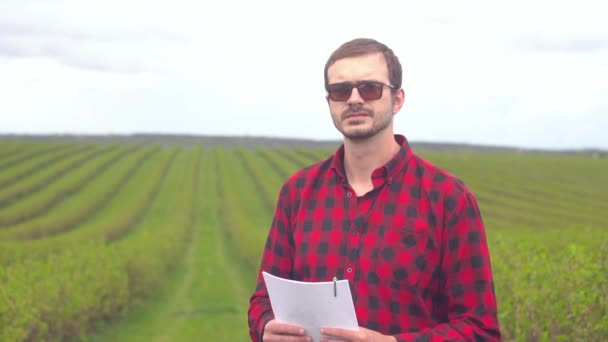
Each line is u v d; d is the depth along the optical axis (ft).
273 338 11.30
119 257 60.13
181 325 52.54
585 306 22.70
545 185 210.18
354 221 11.48
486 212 145.69
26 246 74.79
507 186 202.39
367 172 11.77
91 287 48.21
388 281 11.07
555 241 60.75
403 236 11.19
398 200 11.39
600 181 226.58
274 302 11.37
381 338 10.62
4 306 32.99
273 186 193.16
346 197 11.74
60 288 43.32
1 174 183.83
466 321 10.96
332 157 12.31
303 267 11.78
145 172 230.68
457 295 11.12
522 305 27.76
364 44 11.64
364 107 11.31
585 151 425.28
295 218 12.24
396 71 11.66
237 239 103.40
